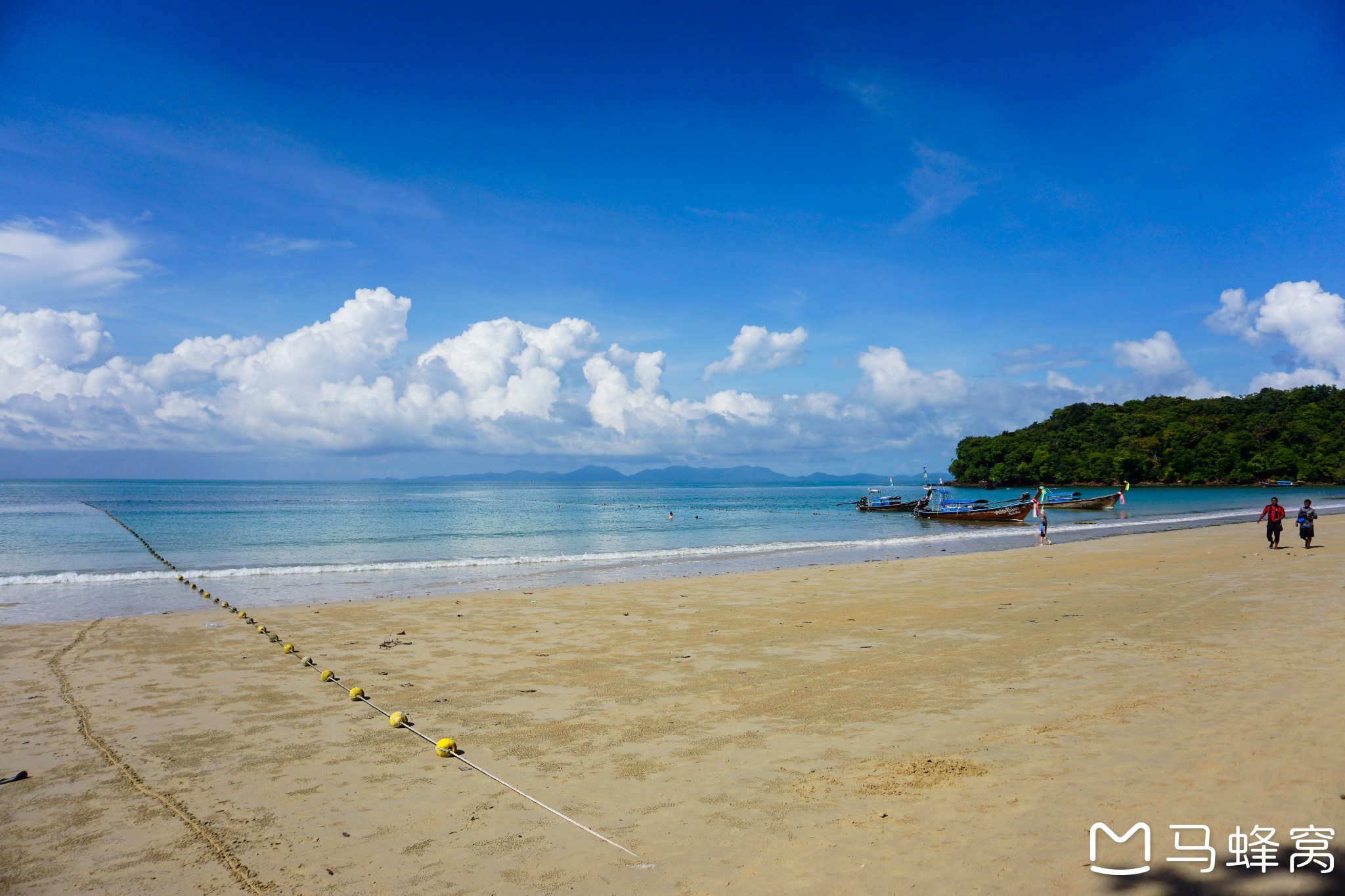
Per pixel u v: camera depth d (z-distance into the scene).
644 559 28.86
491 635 12.70
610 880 4.55
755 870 4.59
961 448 150.88
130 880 4.70
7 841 5.26
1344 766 5.77
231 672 10.21
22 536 38.19
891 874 4.45
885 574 20.83
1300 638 10.55
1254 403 143.12
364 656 11.15
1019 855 4.60
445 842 5.14
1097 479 126.69
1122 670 9.20
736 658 10.73
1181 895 4.07
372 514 66.00
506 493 169.25
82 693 9.14
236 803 5.86
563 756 6.83
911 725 7.38
